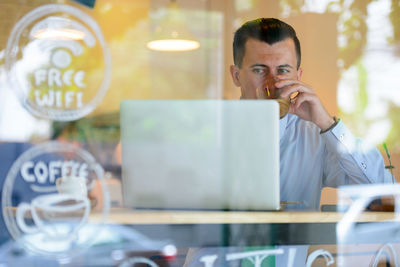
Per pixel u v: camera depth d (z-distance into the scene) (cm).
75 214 190
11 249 188
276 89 250
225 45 296
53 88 238
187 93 297
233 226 184
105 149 221
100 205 192
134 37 290
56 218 190
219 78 292
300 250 194
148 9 292
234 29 295
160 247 185
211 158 179
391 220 221
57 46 243
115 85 271
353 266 208
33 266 189
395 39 326
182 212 182
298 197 256
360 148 262
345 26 325
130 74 280
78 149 219
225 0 295
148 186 181
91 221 189
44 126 225
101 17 273
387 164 297
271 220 187
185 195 181
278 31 284
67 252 188
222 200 181
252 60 283
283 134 259
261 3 305
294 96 253
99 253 188
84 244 188
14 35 236
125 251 186
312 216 196
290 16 320
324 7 337
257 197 181
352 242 207
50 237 189
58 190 192
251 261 188
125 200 184
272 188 180
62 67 243
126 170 182
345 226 204
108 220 187
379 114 323
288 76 286
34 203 192
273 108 177
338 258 202
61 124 229
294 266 192
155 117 178
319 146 260
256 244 187
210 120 178
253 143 179
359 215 211
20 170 207
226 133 179
